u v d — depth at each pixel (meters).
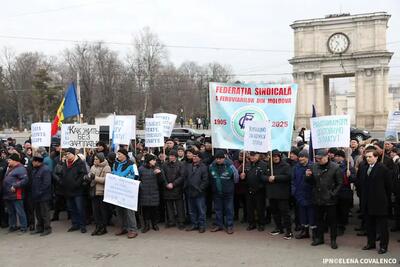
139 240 10.90
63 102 15.45
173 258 9.38
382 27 58.00
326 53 60.41
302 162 10.56
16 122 87.25
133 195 11.03
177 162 12.05
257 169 11.41
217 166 11.45
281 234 11.19
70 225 12.82
